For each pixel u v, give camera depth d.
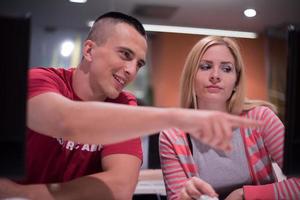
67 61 2.96
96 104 0.72
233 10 3.15
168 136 1.17
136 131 0.66
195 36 3.23
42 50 2.92
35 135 0.98
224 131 0.59
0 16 0.63
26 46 0.64
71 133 0.71
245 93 1.23
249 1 3.08
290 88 0.71
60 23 2.95
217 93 1.17
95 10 2.99
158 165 1.61
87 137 0.70
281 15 3.14
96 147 1.03
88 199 0.88
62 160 1.02
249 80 3.10
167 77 3.14
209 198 0.91
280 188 1.04
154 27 3.17
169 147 1.16
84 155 1.03
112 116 0.67
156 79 3.13
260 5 3.10
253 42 3.19
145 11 3.11
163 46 3.17
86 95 1.03
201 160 1.15
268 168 1.15
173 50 3.18
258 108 1.23
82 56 1.04
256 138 1.17
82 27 2.98
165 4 3.05
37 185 0.89
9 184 0.88
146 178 1.54
